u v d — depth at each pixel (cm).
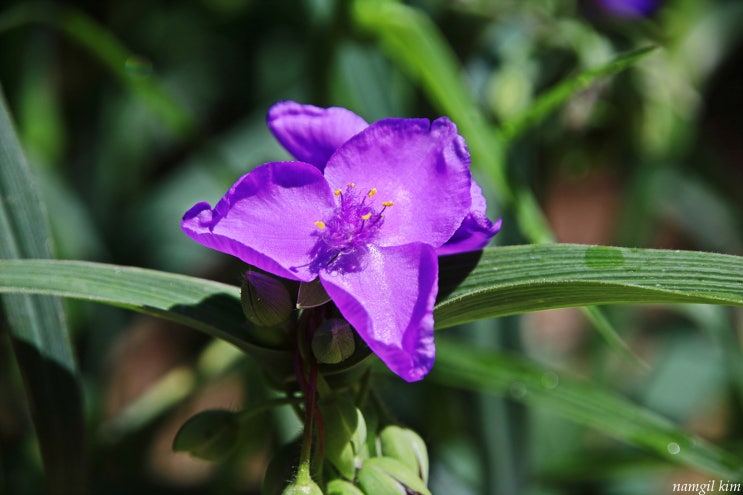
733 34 36
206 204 19
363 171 21
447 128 20
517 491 30
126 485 32
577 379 27
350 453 20
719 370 37
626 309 37
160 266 38
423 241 20
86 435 23
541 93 29
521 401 28
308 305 20
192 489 33
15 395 34
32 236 22
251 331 21
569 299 20
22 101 34
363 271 20
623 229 34
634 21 29
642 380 38
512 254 21
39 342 22
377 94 31
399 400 33
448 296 21
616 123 30
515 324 30
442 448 33
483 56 30
